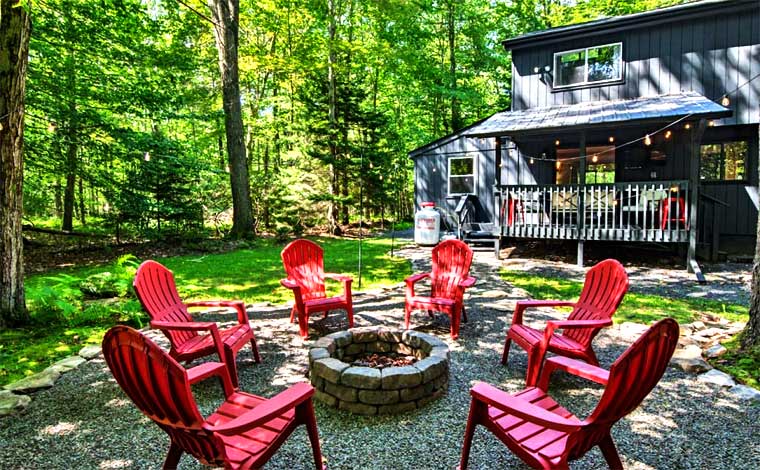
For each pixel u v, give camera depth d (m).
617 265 3.45
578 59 10.92
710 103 8.06
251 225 13.09
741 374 3.47
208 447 1.94
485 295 6.38
